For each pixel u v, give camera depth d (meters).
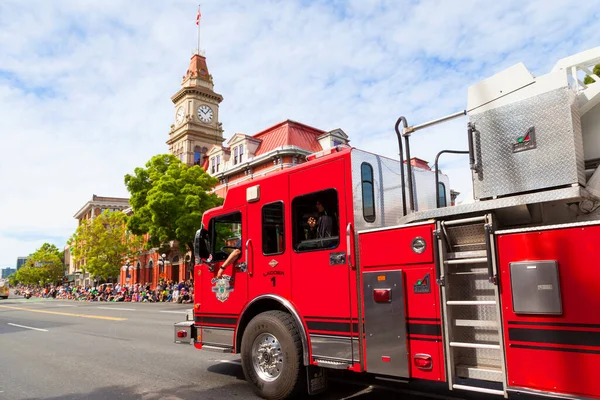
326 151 5.63
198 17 54.56
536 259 3.45
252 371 5.57
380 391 5.70
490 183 4.05
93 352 9.67
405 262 4.21
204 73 52.50
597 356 3.12
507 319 3.56
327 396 5.51
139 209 30.22
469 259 3.88
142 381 6.79
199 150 49.38
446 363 3.87
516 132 3.95
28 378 7.29
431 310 4.00
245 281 5.95
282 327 5.21
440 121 4.62
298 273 5.23
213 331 6.38
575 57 4.09
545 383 3.33
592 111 4.03
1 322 18.11
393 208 5.30
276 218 5.63
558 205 3.98
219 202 31.05
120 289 40.44
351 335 4.60
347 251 4.70
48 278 98.44
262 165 34.97
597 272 3.17
